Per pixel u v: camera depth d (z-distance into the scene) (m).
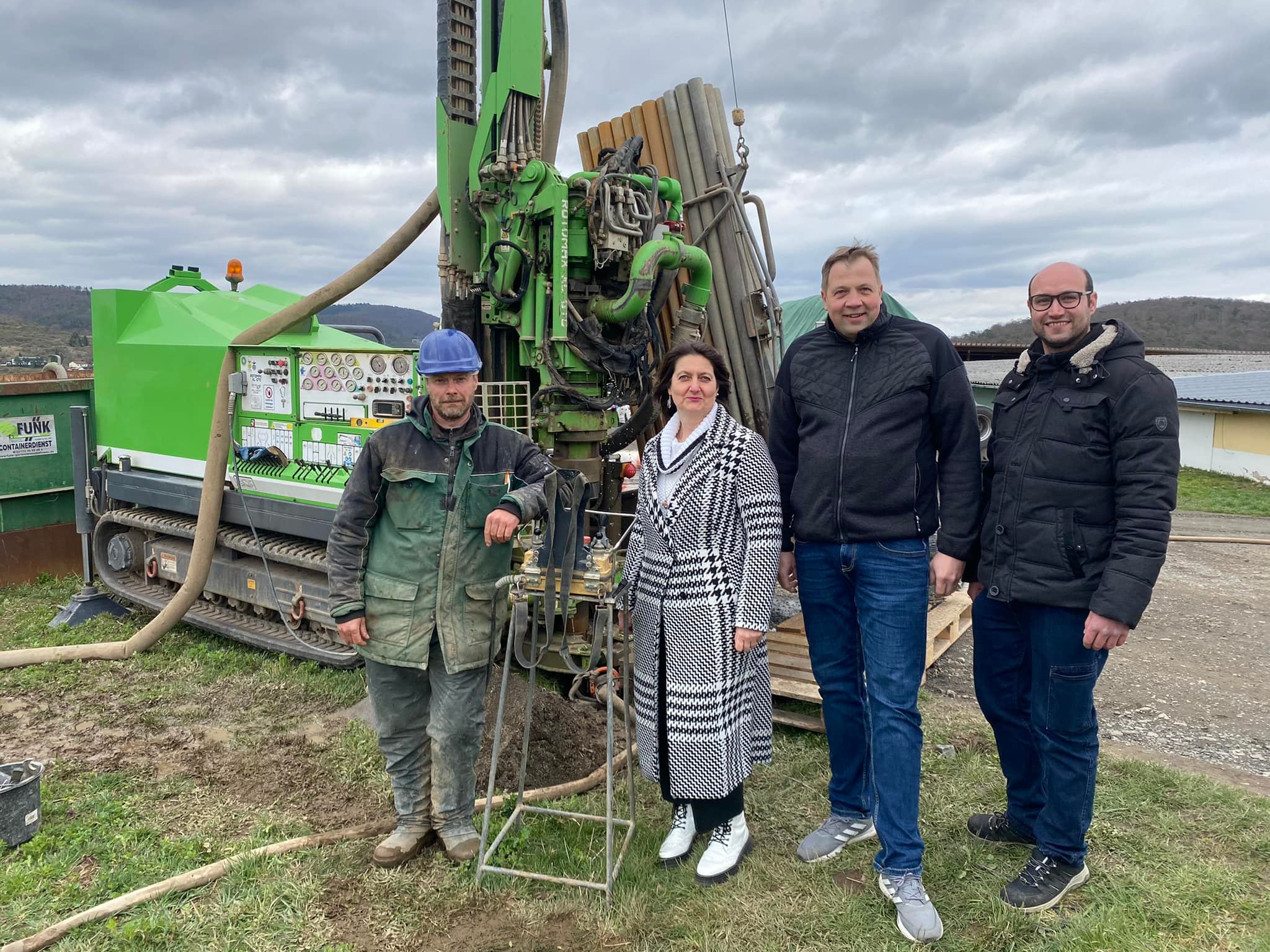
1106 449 2.52
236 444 4.97
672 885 2.80
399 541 2.85
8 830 2.97
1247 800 3.38
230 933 2.54
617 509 4.91
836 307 2.70
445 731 2.90
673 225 4.95
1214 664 5.44
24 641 5.38
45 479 7.05
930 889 2.80
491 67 4.54
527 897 2.74
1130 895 2.73
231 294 6.26
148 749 3.85
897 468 2.66
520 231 4.32
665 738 2.76
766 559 2.72
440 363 2.69
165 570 5.61
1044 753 2.71
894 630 2.69
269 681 4.67
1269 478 18.09
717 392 2.88
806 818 3.26
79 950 2.44
